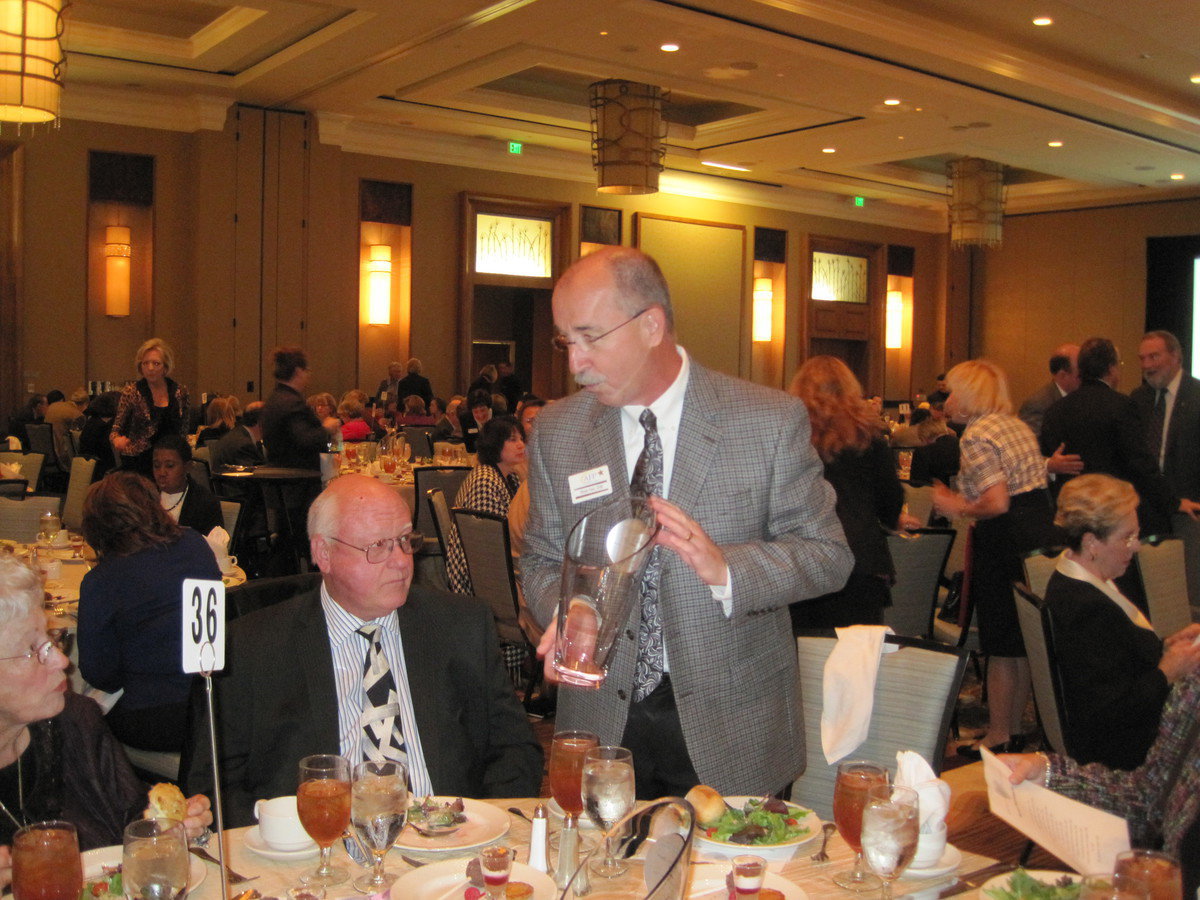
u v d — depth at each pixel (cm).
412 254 1299
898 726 235
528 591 210
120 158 1122
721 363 1591
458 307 1334
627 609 167
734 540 198
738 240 1592
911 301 1825
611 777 147
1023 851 287
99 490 304
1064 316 1747
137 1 934
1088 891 125
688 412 199
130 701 304
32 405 1050
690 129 1282
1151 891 122
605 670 166
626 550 173
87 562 434
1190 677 195
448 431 1097
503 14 814
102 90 1093
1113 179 1509
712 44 873
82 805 189
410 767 211
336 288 1230
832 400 347
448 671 221
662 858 108
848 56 907
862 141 1243
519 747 227
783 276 1655
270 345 1179
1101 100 1068
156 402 633
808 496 203
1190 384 546
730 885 145
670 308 193
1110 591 298
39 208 1092
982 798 262
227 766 204
